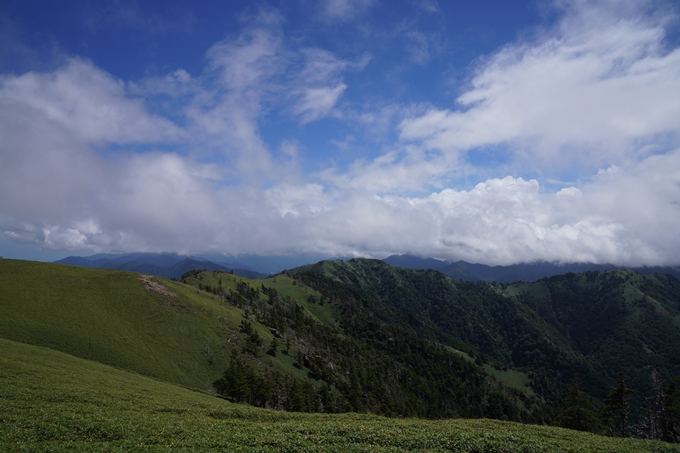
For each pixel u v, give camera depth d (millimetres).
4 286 118125
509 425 50312
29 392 45750
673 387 73562
